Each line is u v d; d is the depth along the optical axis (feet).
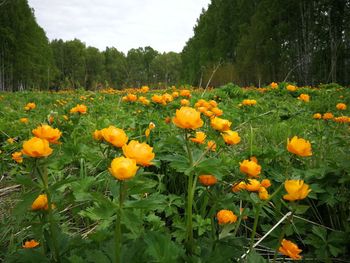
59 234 4.81
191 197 4.77
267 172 7.97
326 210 7.36
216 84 103.55
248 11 122.42
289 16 92.27
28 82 130.21
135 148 3.77
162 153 8.55
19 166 9.95
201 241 4.99
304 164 8.72
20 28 140.36
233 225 4.90
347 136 11.94
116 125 12.39
